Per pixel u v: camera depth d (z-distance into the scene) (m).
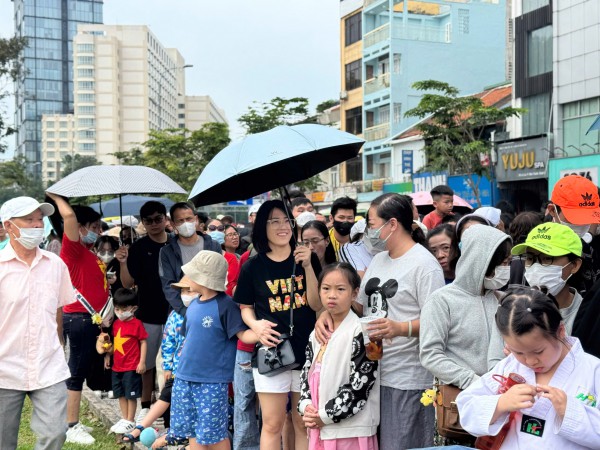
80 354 6.76
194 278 5.01
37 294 5.00
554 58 21.00
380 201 4.22
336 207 6.24
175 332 6.01
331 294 4.14
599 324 3.18
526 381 2.93
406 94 32.59
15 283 4.93
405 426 4.06
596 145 19.70
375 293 4.20
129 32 133.12
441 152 23.45
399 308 4.13
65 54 171.75
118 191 6.79
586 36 19.94
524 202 23.00
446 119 23.16
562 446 2.77
